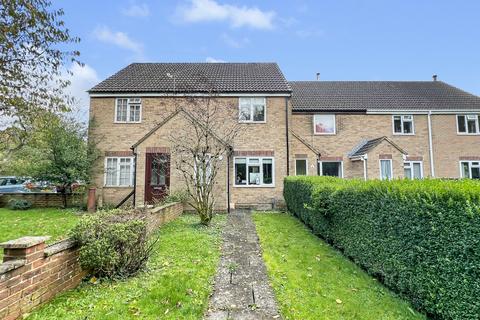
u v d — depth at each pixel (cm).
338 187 735
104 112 1659
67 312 388
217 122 1536
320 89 2138
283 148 1616
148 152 1412
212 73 1889
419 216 429
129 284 486
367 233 586
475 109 1911
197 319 384
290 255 696
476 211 332
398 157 1681
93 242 485
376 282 545
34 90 988
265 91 1645
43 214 1254
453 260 364
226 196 1387
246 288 491
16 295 356
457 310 355
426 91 2134
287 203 1430
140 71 1894
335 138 1886
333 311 424
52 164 1422
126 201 1559
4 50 859
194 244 738
